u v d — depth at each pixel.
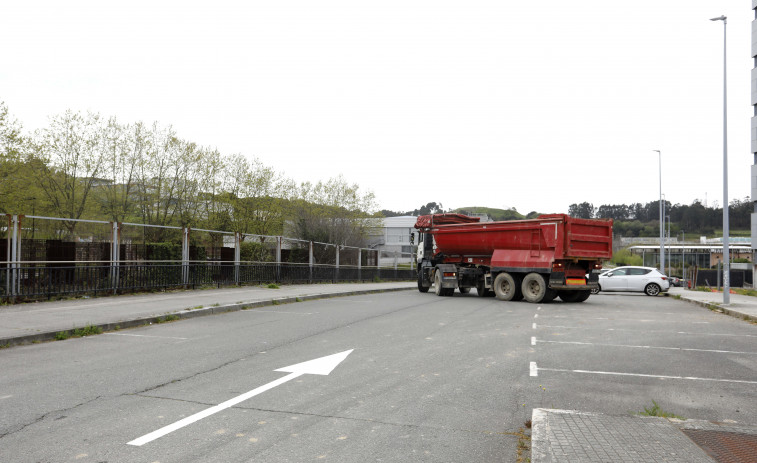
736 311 16.17
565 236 19.36
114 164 26.30
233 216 32.44
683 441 4.43
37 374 7.02
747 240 91.50
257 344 9.56
